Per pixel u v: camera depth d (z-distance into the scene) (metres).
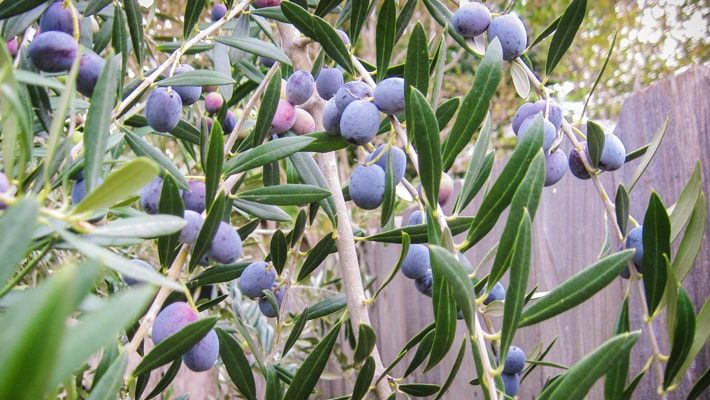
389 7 0.67
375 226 1.87
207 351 0.65
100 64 0.65
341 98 0.67
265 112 0.70
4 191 0.56
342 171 1.97
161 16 1.17
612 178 1.03
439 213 0.61
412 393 0.73
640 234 0.66
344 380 1.70
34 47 0.64
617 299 0.99
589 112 3.07
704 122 0.89
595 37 3.06
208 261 0.73
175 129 0.79
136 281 0.66
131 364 0.97
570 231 1.14
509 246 0.58
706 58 2.84
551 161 0.68
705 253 0.86
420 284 0.74
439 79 0.65
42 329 0.25
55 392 0.53
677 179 0.91
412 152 0.65
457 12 0.69
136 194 0.62
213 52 0.79
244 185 1.15
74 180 0.64
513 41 0.68
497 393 0.57
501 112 3.17
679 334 0.60
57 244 0.56
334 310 0.81
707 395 0.84
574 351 1.10
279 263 0.75
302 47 0.78
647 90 0.94
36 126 0.69
